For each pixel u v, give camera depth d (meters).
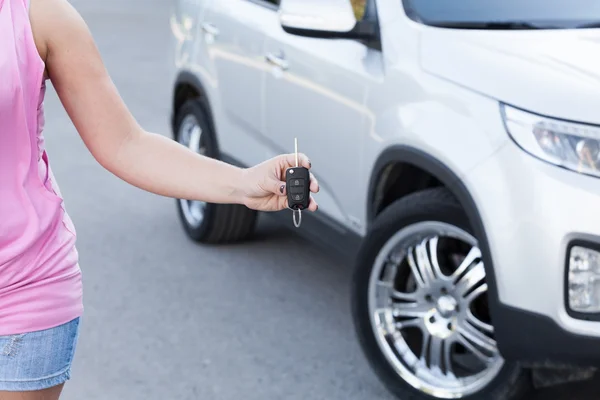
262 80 5.90
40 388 2.55
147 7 19.81
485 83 4.23
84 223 7.43
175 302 5.96
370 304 4.73
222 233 6.90
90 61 2.53
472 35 4.55
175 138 7.40
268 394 4.80
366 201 4.98
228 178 2.59
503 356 4.09
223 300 6.01
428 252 4.57
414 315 4.64
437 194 4.43
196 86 6.86
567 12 4.74
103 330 5.53
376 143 4.78
